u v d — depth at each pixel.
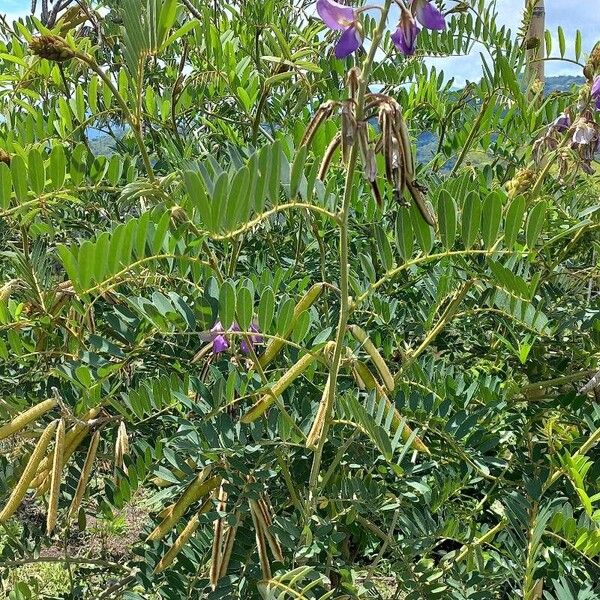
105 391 0.80
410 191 0.58
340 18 0.54
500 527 0.79
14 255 0.89
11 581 1.42
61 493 1.02
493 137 1.36
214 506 0.80
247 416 0.73
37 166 0.76
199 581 0.85
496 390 0.92
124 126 1.36
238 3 1.40
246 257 1.13
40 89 1.26
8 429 0.73
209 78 1.25
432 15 0.54
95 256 0.60
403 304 1.05
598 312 1.02
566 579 0.77
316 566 0.78
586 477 0.84
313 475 0.74
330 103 0.58
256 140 1.18
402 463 0.75
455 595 0.79
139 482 0.82
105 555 1.23
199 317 0.70
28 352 0.93
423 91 1.28
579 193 1.24
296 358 0.79
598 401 0.97
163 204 0.78
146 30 0.70
